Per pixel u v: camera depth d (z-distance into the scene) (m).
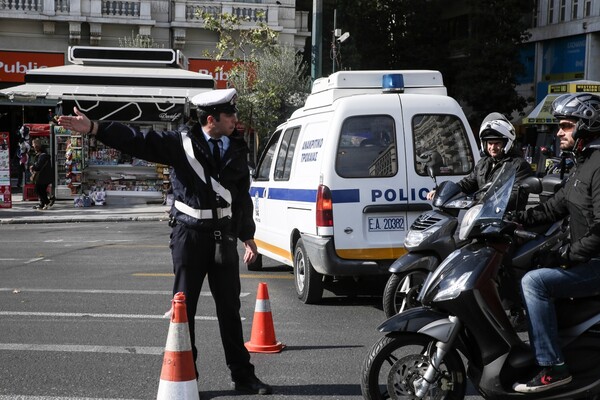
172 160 5.55
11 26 32.53
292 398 5.77
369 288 10.20
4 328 7.84
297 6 43.28
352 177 8.54
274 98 27.38
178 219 5.66
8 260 12.74
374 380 4.99
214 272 5.76
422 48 44.72
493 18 41.25
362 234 8.52
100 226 19.00
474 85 41.38
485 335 4.79
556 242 5.93
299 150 9.55
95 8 32.94
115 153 23.89
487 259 4.81
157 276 11.08
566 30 43.34
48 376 6.25
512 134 7.25
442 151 8.74
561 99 4.87
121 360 6.72
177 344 4.93
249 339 7.49
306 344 7.35
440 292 4.81
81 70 24.52
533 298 4.79
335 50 29.73
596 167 4.70
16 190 30.05
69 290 9.94
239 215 5.84
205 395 5.82
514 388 4.82
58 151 24.11
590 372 4.81
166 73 24.56
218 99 5.59
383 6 44.16
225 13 29.69
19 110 32.47
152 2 33.56
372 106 8.66
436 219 7.21
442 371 5.01
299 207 9.19
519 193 6.00
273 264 12.39
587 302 4.84
